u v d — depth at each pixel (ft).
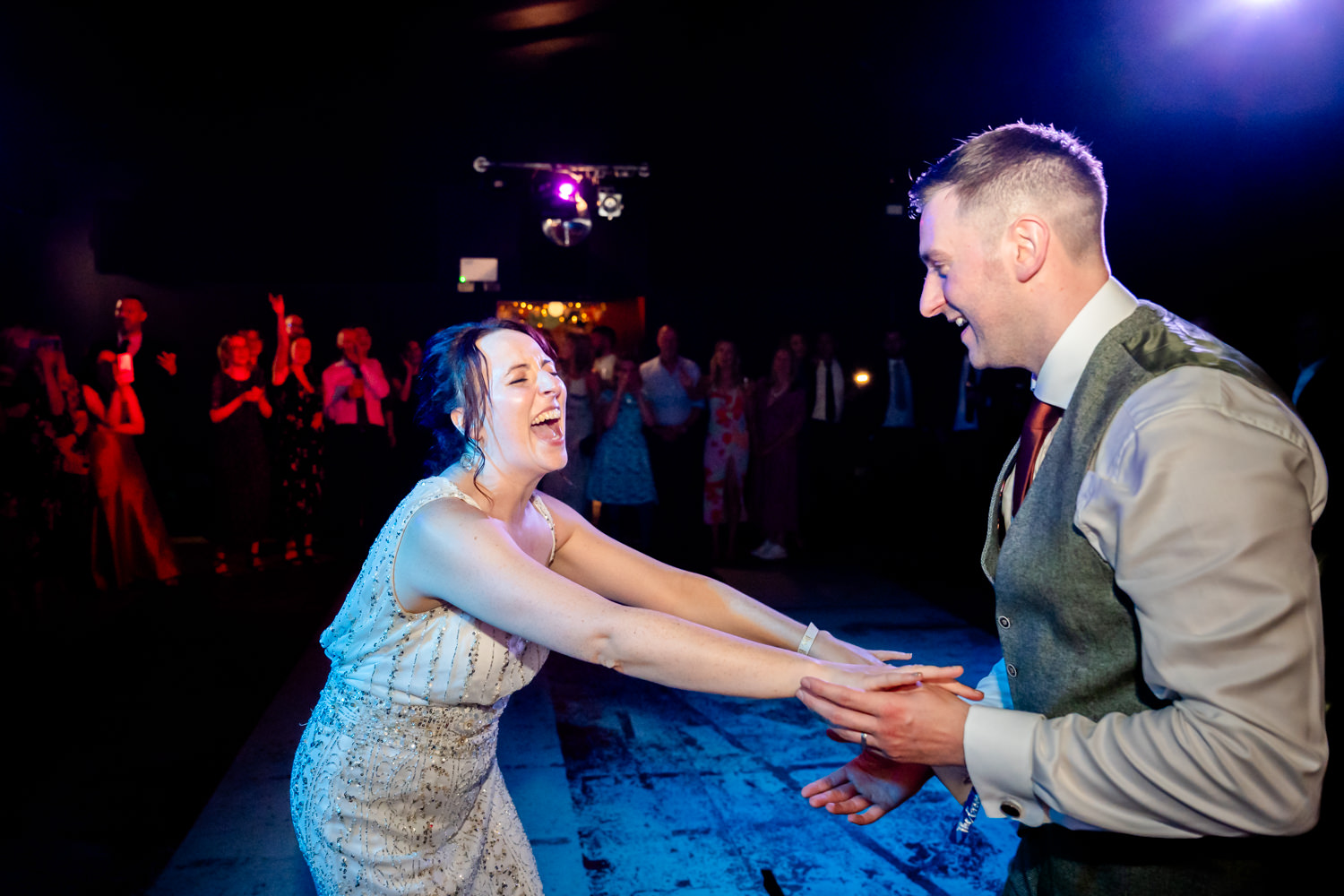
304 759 4.77
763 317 30.86
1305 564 2.86
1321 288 21.02
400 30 24.62
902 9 23.82
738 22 25.36
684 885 7.66
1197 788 2.88
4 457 15.75
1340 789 5.44
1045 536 3.45
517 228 29.66
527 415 4.57
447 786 4.63
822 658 4.99
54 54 22.57
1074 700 3.40
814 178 30.12
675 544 24.07
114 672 13.64
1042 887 3.59
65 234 27.32
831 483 26.03
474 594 4.09
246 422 20.29
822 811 9.03
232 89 26.55
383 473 23.80
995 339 3.75
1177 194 23.66
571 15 24.66
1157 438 3.03
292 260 28.60
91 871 8.09
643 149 29.73
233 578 20.01
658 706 11.98
